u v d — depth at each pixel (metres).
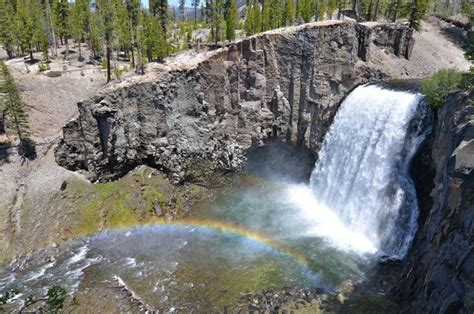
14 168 67.62
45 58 99.50
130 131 68.06
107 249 55.91
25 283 48.56
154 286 47.06
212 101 72.62
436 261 33.22
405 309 37.72
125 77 74.62
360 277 46.50
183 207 66.81
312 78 71.62
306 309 41.59
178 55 90.88
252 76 71.94
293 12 105.81
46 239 57.84
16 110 68.06
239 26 132.50
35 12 112.19
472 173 30.48
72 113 79.19
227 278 47.97
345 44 72.62
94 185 66.62
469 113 38.50
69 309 43.22
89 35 110.31
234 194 71.56
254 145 75.25
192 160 71.88
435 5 157.38
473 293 25.80
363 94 66.06
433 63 88.12
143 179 68.25
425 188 48.00
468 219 29.39
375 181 57.12
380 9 121.56
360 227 57.34
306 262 50.19
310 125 73.06
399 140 55.25
